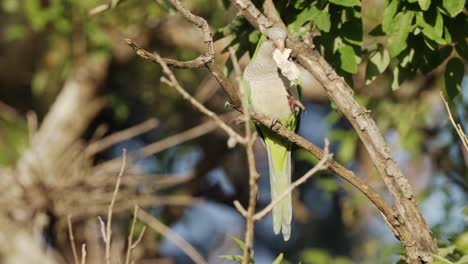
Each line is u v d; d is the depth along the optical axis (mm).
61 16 13906
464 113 12008
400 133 13289
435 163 13500
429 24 7066
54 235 13344
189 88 15828
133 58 15164
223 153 14789
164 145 13109
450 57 7668
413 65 7617
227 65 8383
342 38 7445
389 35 7148
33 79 15945
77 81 15266
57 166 13414
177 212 15188
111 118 16469
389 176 6738
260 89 8055
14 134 13578
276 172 8078
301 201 15750
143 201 13086
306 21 7336
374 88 13688
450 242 7734
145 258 14469
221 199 15539
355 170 16016
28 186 12938
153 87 15781
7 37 15172
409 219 6602
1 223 12797
